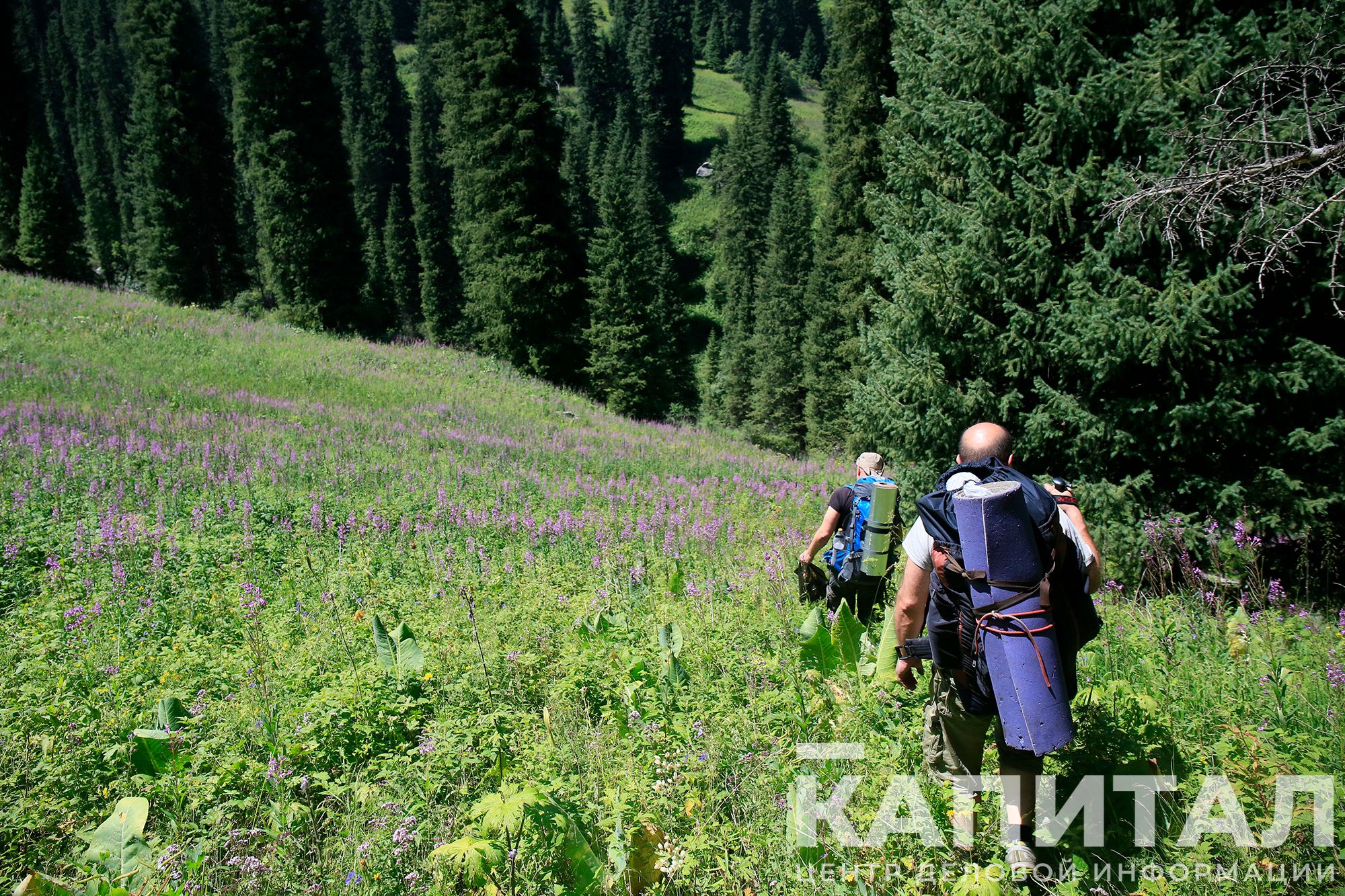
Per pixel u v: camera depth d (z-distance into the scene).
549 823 3.03
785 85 129.88
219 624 6.31
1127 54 7.07
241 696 4.40
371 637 5.62
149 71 34.41
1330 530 6.63
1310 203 6.27
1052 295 7.61
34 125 47.66
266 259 31.80
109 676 4.81
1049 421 7.45
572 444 17.83
